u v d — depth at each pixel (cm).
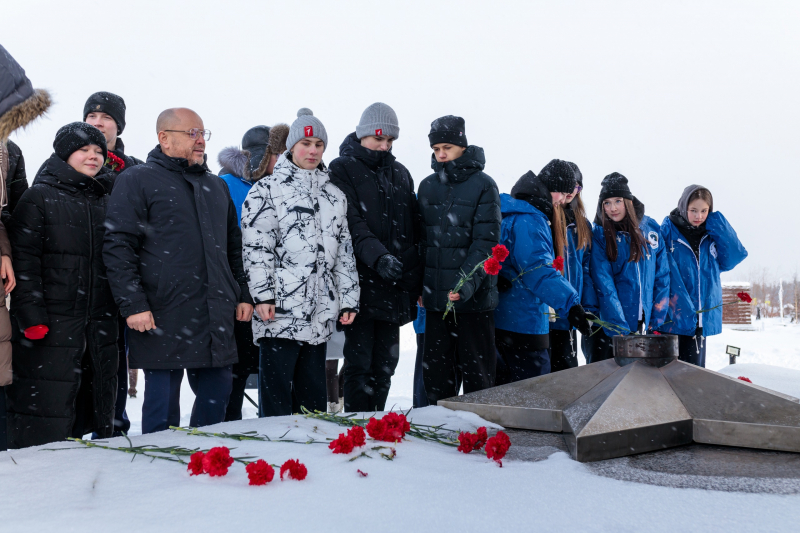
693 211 474
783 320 3050
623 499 134
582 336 443
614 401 183
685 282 480
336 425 218
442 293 336
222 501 133
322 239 322
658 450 176
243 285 310
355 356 344
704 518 123
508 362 370
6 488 143
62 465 164
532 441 193
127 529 116
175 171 290
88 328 285
